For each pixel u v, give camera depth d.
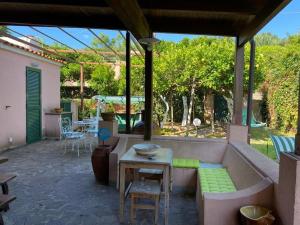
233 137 4.33
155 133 6.49
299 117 1.94
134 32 3.54
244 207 2.17
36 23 4.36
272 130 8.34
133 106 9.84
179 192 3.94
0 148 6.41
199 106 10.46
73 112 9.97
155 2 3.45
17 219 2.99
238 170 3.11
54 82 9.09
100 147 4.32
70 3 3.55
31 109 7.67
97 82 12.79
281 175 2.03
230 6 3.33
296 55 7.54
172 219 3.06
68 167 5.14
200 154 4.34
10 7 4.08
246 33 3.81
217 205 2.23
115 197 3.66
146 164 2.92
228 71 8.64
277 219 2.08
